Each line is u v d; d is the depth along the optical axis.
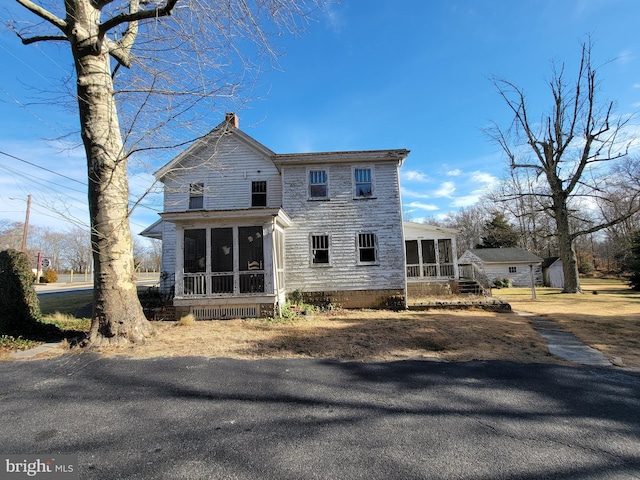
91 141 6.58
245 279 11.41
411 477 2.47
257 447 2.88
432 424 3.33
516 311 11.62
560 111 19.86
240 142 13.68
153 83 6.83
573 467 2.60
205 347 6.33
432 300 13.29
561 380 4.66
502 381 4.61
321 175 12.91
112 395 4.07
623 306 12.80
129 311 6.66
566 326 8.65
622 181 30.39
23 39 6.74
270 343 6.70
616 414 3.56
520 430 3.21
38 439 3.03
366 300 12.19
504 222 39.47
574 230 39.41
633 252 22.88
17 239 48.06
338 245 12.44
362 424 3.32
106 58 6.87
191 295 10.05
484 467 2.60
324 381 4.58
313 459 2.69
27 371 4.96
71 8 6.38
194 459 2.70
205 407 3.72
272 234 10.21
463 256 29.48
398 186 12.64
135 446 2.90
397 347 6.44
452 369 5.14
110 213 6.58
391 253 12.34
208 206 13.34
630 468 2.59
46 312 12.48
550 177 20.20
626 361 5.59
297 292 12.15
